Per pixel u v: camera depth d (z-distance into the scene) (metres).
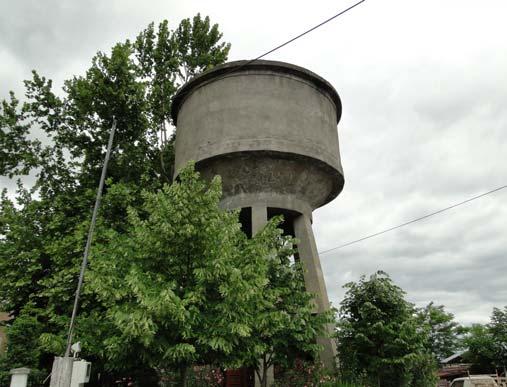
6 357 15.46
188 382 13.18
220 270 8.21
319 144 15.09
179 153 16.23
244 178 14.87
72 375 8.26
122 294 8.41
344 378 13.20
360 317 14.66
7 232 18.16
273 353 12.24
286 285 12.23
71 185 20.70
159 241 8.91
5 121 19.92
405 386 15.04
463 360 37.19
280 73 15.49
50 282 15.95
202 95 15.87
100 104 19.86
